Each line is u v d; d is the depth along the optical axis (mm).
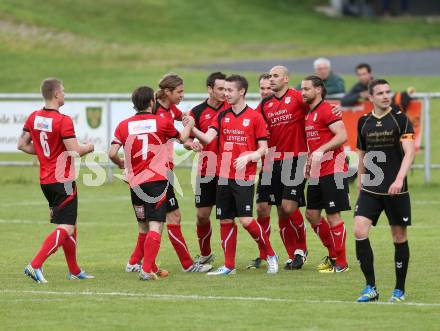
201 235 40062
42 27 159750
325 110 38188
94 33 164000
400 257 32094
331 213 38344
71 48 150250
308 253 43344
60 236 35906
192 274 38250
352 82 113250
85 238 48188
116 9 184500
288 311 30469
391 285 35031
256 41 171125
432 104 104688
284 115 39281
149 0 194250
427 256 41250
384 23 198250
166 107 38562
